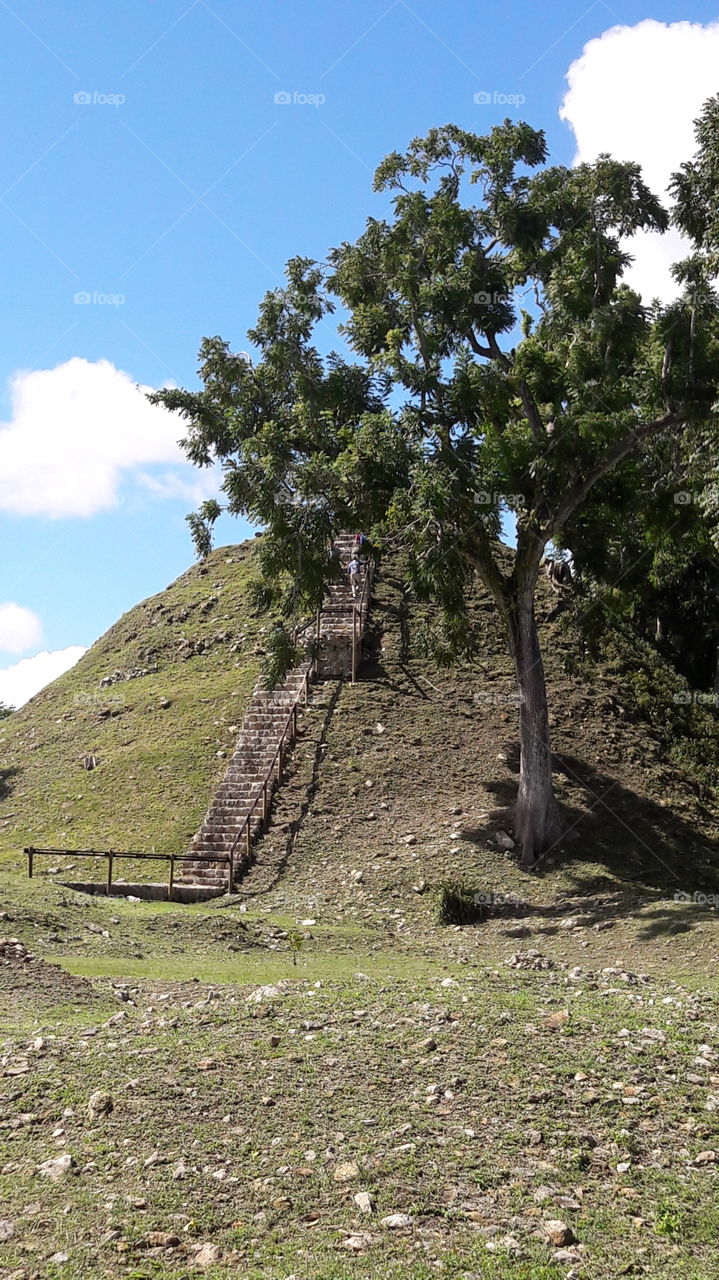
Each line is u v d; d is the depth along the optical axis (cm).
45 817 3075
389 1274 668
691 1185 782
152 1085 925
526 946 1938
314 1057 995
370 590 4047
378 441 2300
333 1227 725
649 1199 766
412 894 2352
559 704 3459
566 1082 945
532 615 2591
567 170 2500
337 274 2603
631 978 1441
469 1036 1048
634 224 2448
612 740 3303
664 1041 1048
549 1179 790
